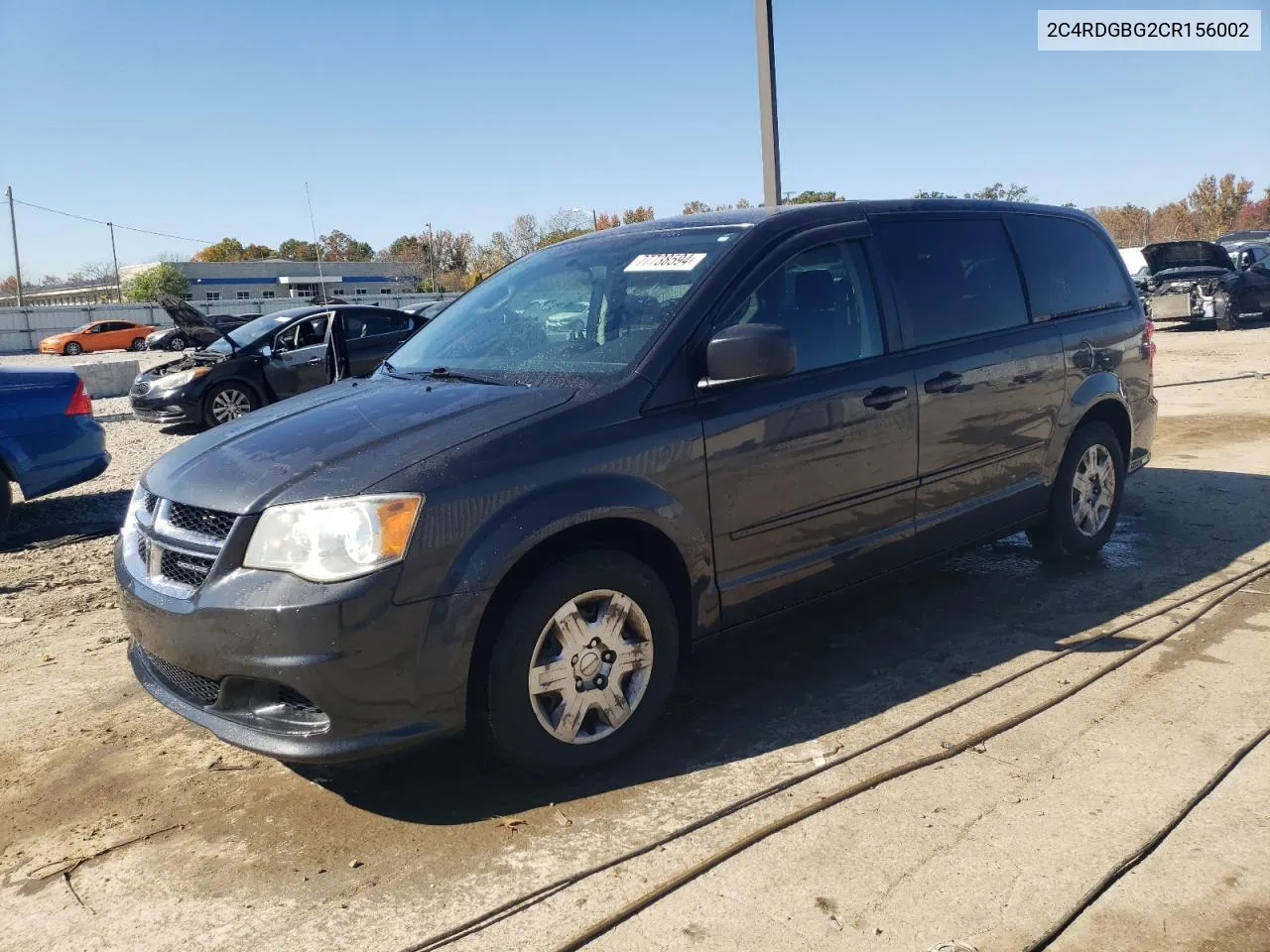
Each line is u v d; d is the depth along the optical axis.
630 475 3.23
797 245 3.91
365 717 2.85
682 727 3.59
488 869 2.77
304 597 2.80
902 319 4.16
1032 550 5.53
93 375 18.92
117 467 10.27
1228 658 3.91
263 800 3.24
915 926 2.42
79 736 3.79
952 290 4.42
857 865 2.68
